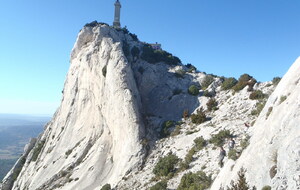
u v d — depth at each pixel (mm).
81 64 66188
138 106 52969
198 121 45031
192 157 35531
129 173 40188
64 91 72500
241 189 19078
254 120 35562
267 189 18375
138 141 44438
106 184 39438
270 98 27328
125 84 52094
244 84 49281
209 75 61875
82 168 49031
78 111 63375
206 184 27750
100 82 57812
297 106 20609
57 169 53938
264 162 20359
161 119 50656
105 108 54688
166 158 37125
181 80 61219
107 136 52844
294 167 17516
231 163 24938
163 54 70812
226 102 47812
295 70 24906
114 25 84188
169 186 31578
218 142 35219
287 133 19984
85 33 70250
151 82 61000
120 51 57625
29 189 53562
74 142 58281
